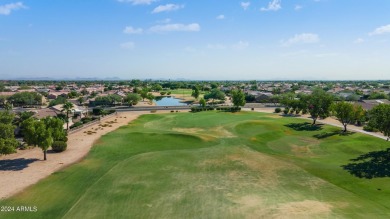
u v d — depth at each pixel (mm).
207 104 165000
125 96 163875
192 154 54625
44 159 50375
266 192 36812
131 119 102875
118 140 65375
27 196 34875
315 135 77625
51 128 54094
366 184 39875
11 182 39438
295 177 42750
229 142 66500
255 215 30516
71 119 93250
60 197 34688
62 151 55938
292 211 31344
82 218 29703
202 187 38344
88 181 39938
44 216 30125
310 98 95375
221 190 37375
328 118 105188
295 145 67812
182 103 182750
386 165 48500
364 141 66125
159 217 30031
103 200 33906
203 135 72688
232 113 119812
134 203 33219
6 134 47625
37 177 41469
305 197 35281
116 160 50094
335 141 69312
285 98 138875
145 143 63125
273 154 56781
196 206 32594
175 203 33312
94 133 73750
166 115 113188
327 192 36969
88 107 145375
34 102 153750
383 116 52844
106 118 103625
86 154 53969
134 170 44781
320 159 55562
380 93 162875
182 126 88812
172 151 56594
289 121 96938
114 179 40750
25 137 49062
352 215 30375
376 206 32625
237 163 49344
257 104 160625
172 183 39625
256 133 76250
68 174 42750
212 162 49750
